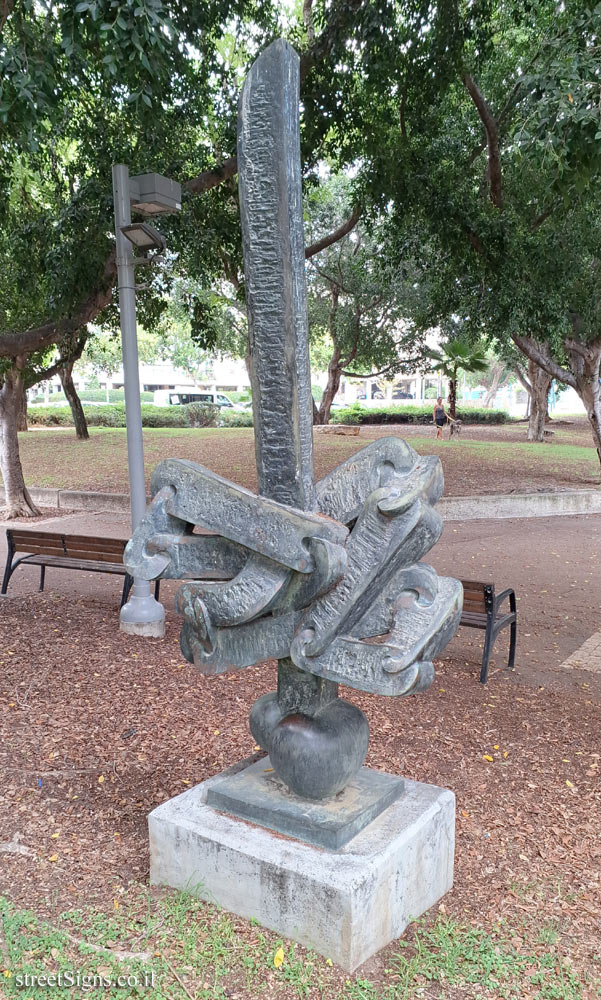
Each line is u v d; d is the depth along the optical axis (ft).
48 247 31.68
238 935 9.61
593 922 10.25
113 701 17.48
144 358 157.99
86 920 9.95
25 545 27.17
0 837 12.00
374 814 10.28
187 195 30.81
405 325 81.15
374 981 8.97
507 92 37.58
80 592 28.22
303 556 8.72
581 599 28.12
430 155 36.24
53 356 72.64
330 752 9.73
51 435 79.87
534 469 57.82
